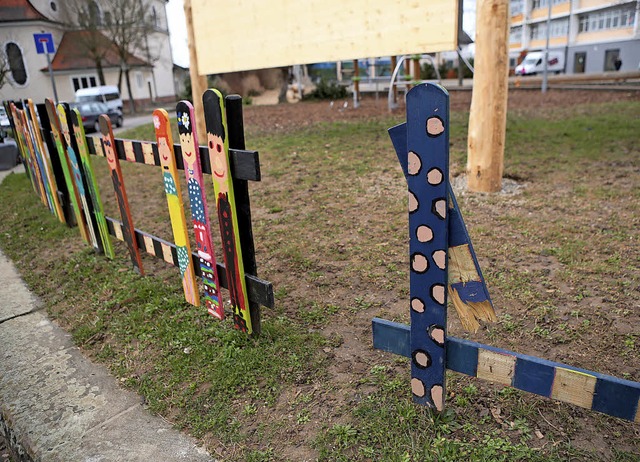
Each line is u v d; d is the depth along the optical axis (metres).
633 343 2.67
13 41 34.41
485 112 5.22
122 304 3.56
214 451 2.16
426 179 1.84
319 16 6.82
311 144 8.70
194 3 8.69
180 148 2.96
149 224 5.39
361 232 4.57
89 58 34.97
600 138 7.78
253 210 5.46
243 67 8.19
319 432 2.19
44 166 5.61
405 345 2.17
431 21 5.56
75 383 2.73
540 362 1.82
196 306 3.39
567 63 34.38
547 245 4.01
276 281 3.72
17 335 3.30
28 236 5.37
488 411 2.22
